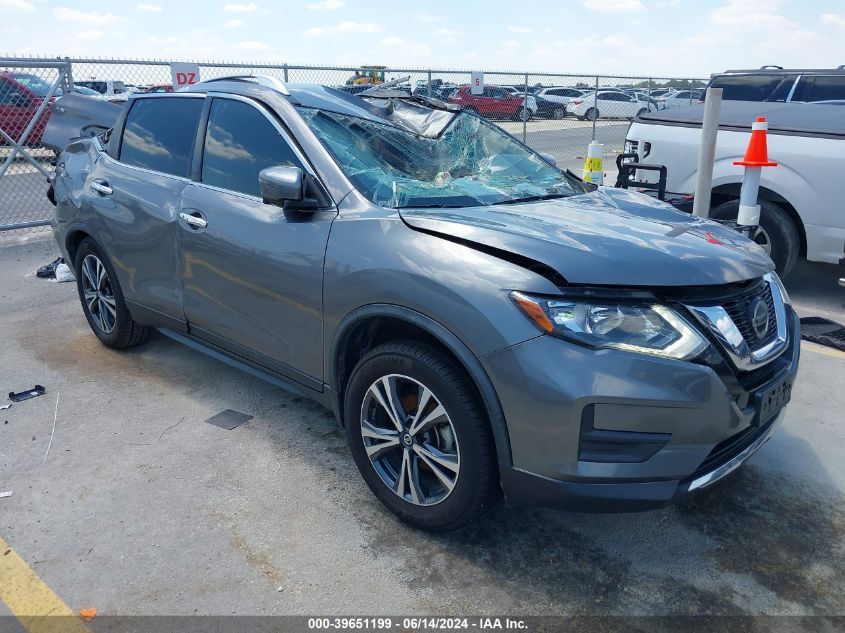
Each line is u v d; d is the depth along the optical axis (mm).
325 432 3627
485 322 2355
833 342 4918
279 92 3426
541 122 14367
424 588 2520
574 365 2250
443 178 3363
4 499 2975
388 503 2850
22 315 5395
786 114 6191
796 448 3564
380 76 10906
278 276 3074
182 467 3256
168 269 3754
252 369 3535
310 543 2742
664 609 2447
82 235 4520
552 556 2711
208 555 2654
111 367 4398
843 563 2703
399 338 2826
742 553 2756
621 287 2340
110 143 4387
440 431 2639
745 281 2584
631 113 16672
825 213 5738
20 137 9062
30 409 3805
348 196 2955
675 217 3262
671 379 2256
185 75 9352
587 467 2297
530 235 2561
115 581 2508
